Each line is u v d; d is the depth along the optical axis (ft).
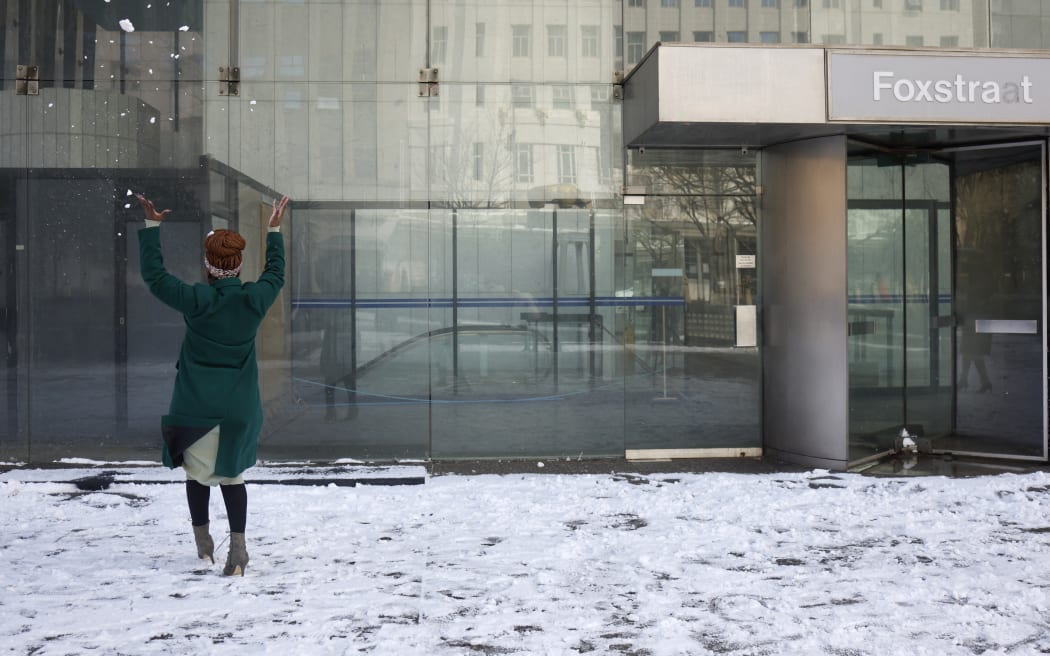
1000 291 31.09
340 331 29.55
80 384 29.01
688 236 30.58
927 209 31.27
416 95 29.68
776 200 30.04
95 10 28.94
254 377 17.99
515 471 28.37
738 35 29.96
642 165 30.42
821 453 28.91
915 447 31.71
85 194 28.94
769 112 26.40
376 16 29.53
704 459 30.45
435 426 29.89
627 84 29.91
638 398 30.55
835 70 26.48
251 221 29.25
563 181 30.19
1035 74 27.20
